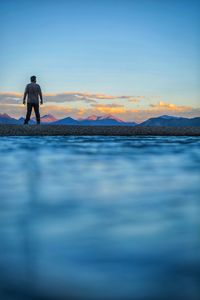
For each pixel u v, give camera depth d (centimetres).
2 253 202
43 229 243
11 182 429
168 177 465
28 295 158
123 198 338
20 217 272
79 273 177
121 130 1623
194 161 641
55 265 186
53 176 477
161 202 321
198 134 1620
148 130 1644
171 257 195
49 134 1518
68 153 791
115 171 522
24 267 183
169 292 159
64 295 157
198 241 219
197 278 171
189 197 341
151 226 250
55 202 322
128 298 155
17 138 1298
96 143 1070
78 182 427
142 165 587
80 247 210
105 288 162
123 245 213
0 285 166
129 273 176
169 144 1035
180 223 256
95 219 267
